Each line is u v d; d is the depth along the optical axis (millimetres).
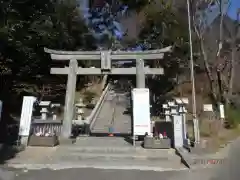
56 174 9094
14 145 12719
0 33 15656
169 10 26234
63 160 11148
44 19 20812
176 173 9203
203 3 23188
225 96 20500
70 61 17516
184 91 26469
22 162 10625
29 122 13133
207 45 24453
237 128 16297
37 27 19812
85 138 15805
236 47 22656
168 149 12406
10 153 11719
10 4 16812
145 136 13164
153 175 8992
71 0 26391
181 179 8430
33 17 19750
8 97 19562
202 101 23281
